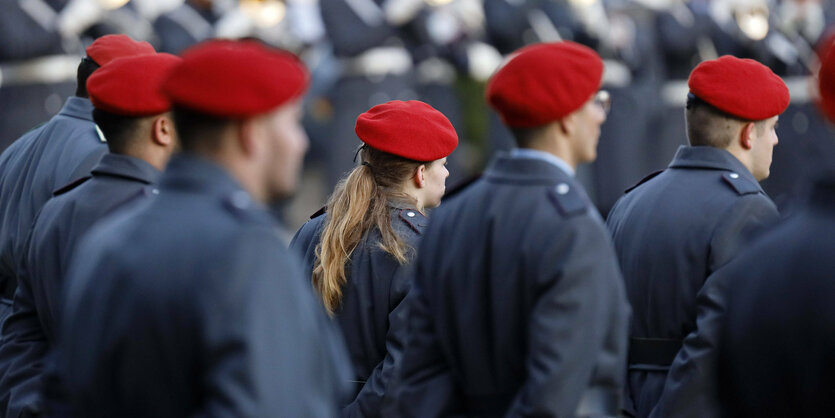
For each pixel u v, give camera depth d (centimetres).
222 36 3594
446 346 1105
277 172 947
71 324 936
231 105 911
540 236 1045
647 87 3744
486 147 3762
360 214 1365
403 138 1383
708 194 1336
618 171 3700
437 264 1117
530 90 1072
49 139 1539
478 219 1089
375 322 1337
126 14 3416
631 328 1373
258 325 872
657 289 1340
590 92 1084
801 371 909
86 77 1557
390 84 3641
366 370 1345
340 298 1352
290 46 3719
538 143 1093
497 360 1067
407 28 3669
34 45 3219
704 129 1381
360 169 1397
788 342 916
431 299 1120
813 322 905
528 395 1012
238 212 903
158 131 1312
